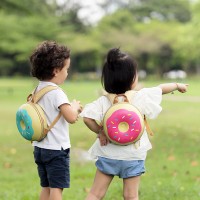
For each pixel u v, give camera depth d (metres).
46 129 4.89
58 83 5.13
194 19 61.78
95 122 4.96
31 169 10.01
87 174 9.09
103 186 4.91
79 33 83.12
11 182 8.66
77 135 15.54
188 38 63.97
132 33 77.00
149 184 8.00
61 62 5.02
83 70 84.19
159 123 18.98
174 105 28.12
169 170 9.53
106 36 74.88
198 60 74.75
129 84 4.91
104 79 4.95
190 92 39.91
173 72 78.88
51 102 4.95
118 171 4.85
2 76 79.94
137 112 4.68
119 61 4.88
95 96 35.31
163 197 7.08
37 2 31.64
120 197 7.08
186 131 16.34
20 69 79.81
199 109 25.38
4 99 33.41
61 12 83.88
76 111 4.94
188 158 11.09
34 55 5.07
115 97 4.89
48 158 4.94
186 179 8.66
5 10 27.89
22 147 12.90
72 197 7.21
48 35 57.00
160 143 13.47
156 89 4.97
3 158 11.25
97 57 77.00
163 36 73.75
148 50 73.44
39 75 5.07
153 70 81.00
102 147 4.88
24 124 4.91
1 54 74.88
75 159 11.00
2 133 15.91
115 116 4.65
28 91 42.75
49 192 5.18
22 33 54.25
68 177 5.02
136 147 4.80
